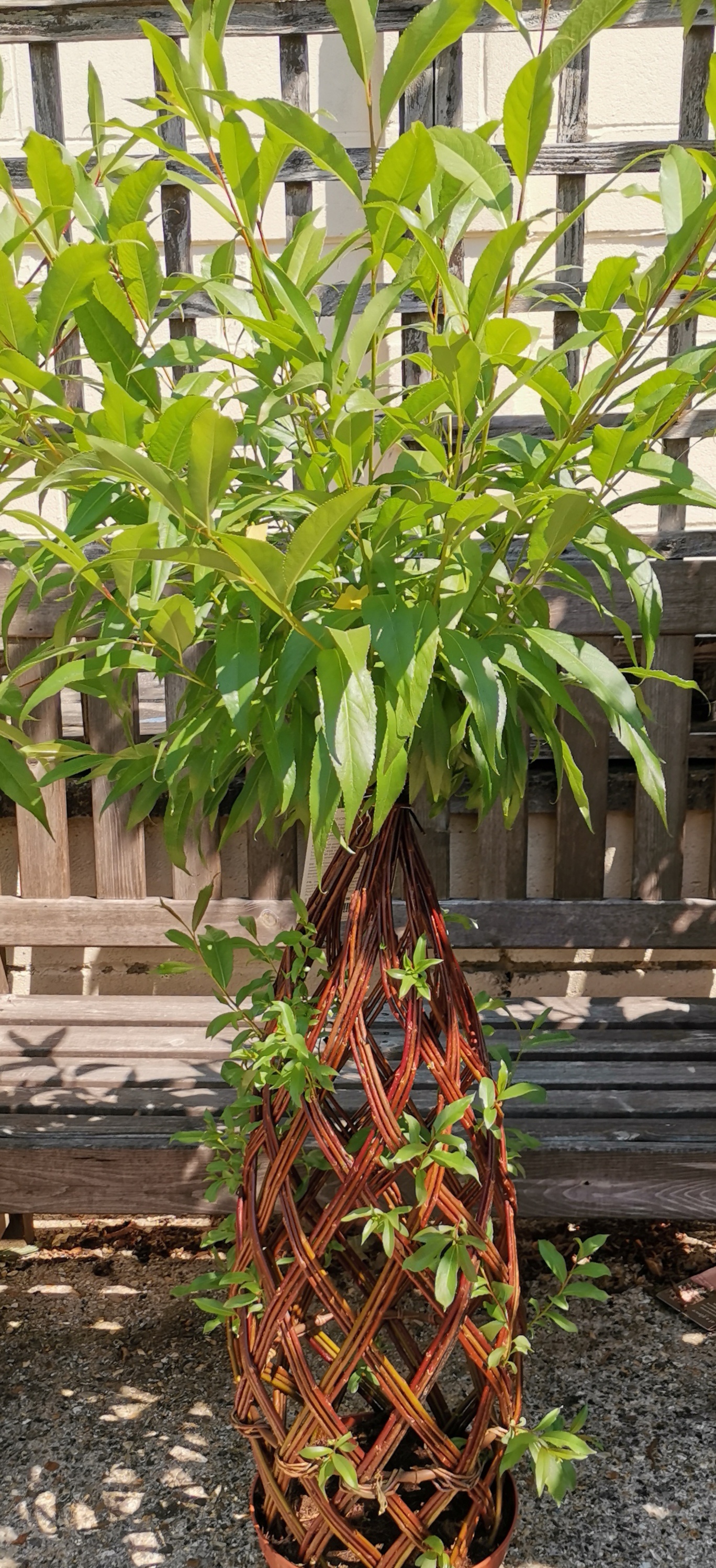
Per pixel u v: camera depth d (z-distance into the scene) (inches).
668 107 108.3
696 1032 72.9
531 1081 64.8
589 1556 50.7
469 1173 35.7
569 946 78.0
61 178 33.0
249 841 78.6
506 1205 42.9
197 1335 66.9
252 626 32.4
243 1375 42.8
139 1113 62.1
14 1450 57.5
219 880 78.8
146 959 88.4
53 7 68.4
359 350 32.7
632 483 111.8
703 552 74.4
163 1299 70.9
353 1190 37.6
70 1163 59.5
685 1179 58.4
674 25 68.0
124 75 111.6
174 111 36.6
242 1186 43.3
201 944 44.8
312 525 27.0
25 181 72.8
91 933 78.7
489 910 77.8
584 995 89.4
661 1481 54.9
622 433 32.6
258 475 37.1
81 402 71.7
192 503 27.1
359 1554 40.7
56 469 27.6
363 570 34.7
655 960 88.5
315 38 110.7
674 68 107.6
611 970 89.0
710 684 85.0
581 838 77.2
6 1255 76.1
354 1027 38.5
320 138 31.4
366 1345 38.2
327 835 31.7
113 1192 59.7
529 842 86.4
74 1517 53.3
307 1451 38.1
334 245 112.0
